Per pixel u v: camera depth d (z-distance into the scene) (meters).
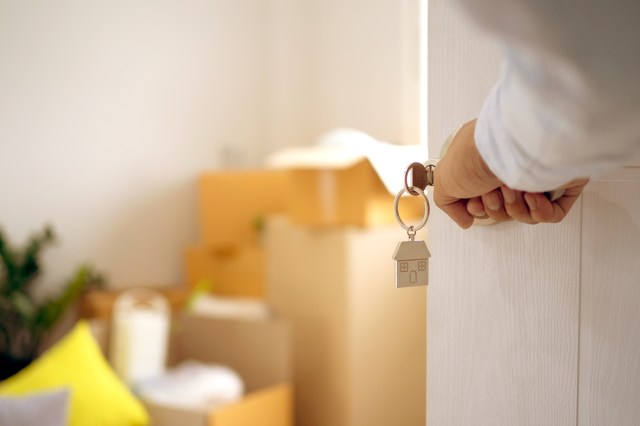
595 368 0.61
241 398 2.31
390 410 1.63
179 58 3.24
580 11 0.29
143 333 2.39
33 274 2.77
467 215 0.56
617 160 0.35
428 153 0.70
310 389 2.31
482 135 0.43
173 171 3.23
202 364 2.57
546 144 0.35
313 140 3.39
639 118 0.31
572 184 0.50
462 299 0.69
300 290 2.34
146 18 3.12
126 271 3.09
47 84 2.83
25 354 2.67
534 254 0.64
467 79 0.66
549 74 0.31
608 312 0.60
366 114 2.76
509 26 0.30
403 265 0.59
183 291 3.06
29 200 2.81
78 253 2.94
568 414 0.63
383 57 2.52
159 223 3.19
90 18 2.95
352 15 3.00
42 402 1.89
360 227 2.17
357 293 2.09
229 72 3.43
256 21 3.53
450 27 0.67
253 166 3.54
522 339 0.65
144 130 3.13
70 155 2.91
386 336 1.71
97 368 2.18
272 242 2.45
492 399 0.68
